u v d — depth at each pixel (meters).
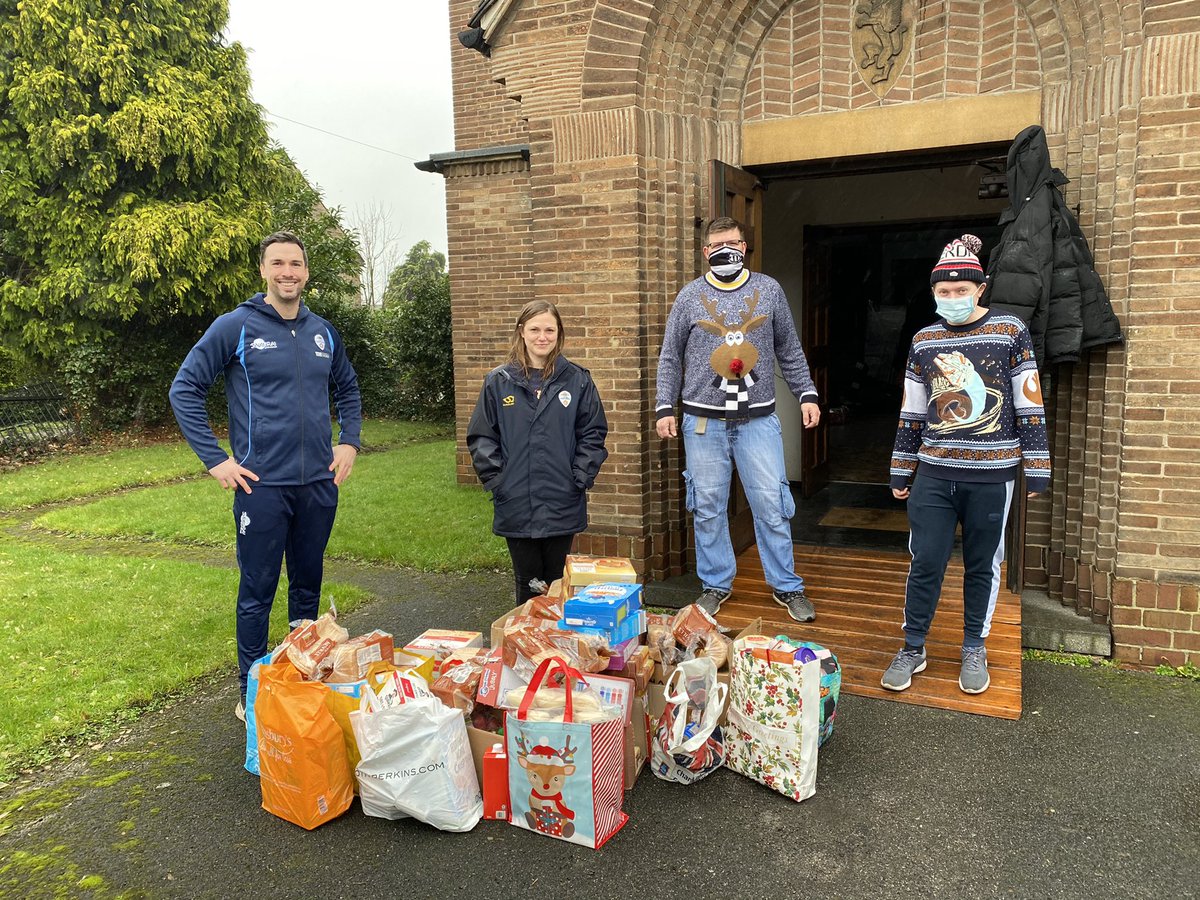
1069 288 3.93
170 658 4.29
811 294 7.17
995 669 3.73
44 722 3.58
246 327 3.34
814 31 4.75
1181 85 3.68
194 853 2.68
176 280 13.52
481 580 5.77
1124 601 3.95
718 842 2.66
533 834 2.72
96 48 12.99
